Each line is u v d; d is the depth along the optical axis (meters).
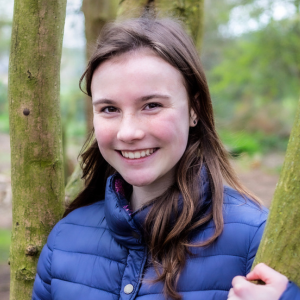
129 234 1.06
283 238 0.74
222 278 0.97
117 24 1.09
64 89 9.30
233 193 1.14
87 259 1.12
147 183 1.03
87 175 1.43
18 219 1.33
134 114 0.98
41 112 1.25
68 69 7.82
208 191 1.08
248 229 0.99
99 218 1.20
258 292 0.74
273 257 0.76
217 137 1.15
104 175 1.36
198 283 0.97
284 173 0.75
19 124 1.26
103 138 1.03
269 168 9.75
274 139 12.66
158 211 1.04
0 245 4.41
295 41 8.91
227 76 10.47
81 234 1.19
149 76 0.96
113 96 0.98
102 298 1.05
